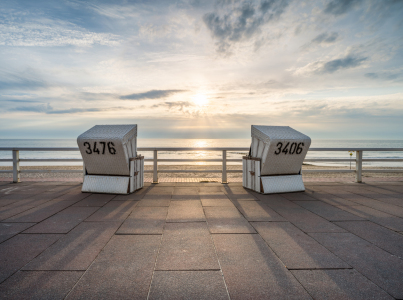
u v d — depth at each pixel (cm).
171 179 879
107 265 262
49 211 462
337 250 303
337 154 5781
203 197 583
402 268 261
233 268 258
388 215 450
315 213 461
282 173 648
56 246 310
